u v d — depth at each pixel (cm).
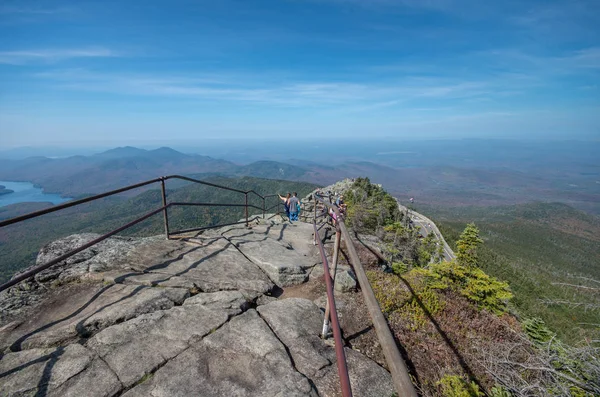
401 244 1545
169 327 303
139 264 436
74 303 336
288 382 250
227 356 275
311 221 1264
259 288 432
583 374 317
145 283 384
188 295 373
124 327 294
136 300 339
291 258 553
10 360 247
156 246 509
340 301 432
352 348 338
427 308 452
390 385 275
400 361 122
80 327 290
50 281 377
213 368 259
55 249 469
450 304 478
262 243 618
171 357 265
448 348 383
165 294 358
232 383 245
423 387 314
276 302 385
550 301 482
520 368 366
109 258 446
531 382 343
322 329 345
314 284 498
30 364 243
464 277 532
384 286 498
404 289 495
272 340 301
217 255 511
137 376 240
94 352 261
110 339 277
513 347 391
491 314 488
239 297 374
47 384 226
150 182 476
